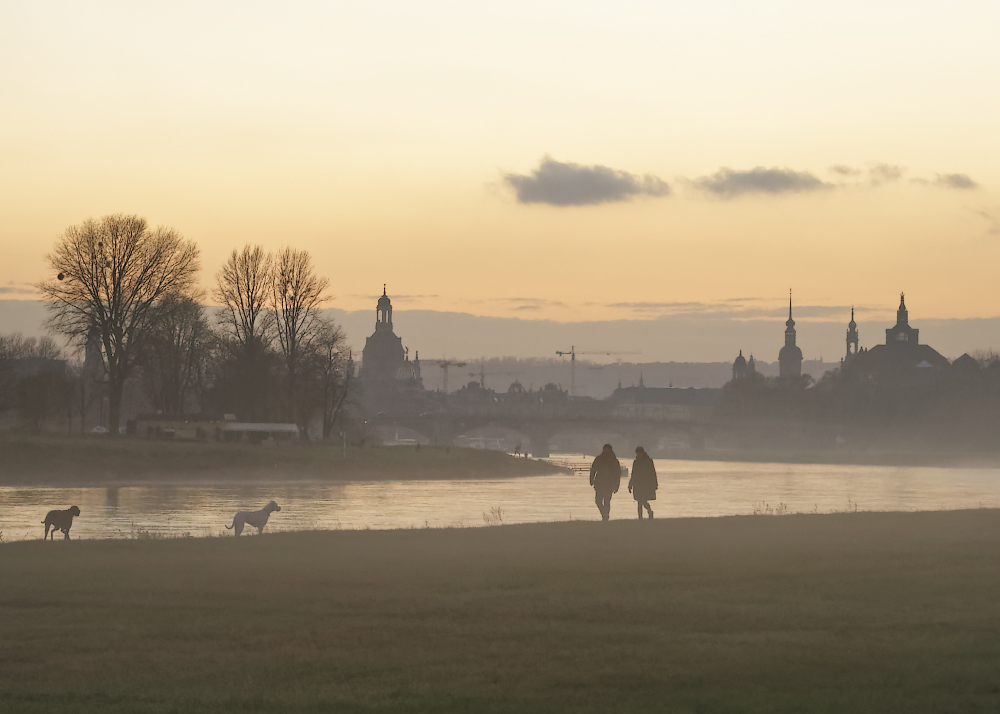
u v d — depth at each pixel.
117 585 26.55
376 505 92.62
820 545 33.62
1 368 172.38
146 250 133.75
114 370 135.25
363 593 25.48
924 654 19.58
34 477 120.75
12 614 23.45
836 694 17.39
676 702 17.09
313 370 157.88
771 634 21.28
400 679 18.52
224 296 153.75
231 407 160.88
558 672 18.78
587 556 31.28
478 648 20.42
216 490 113.88
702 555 31.30
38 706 17.09
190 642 21.05
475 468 159.50
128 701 17.38
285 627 22.16
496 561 30.38
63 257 130.62
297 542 36.12
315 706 17.11
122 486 119.50
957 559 30.23
